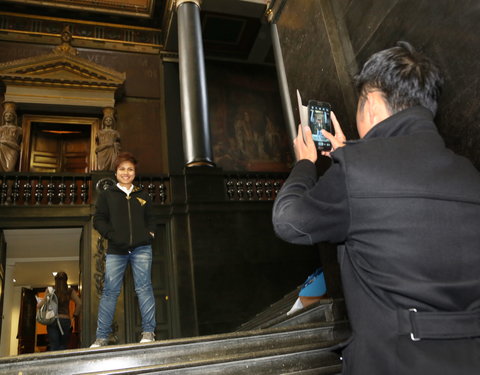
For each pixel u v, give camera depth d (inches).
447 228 35.9
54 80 480.1
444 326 33.2
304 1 136.6
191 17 461.7
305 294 165.2
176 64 562.6
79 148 535.2
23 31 524.7
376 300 36.4
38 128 514.3
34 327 622.2
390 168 38.2
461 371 30.6
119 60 550.3
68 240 442.6
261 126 569.6
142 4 560.4
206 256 351.6
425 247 35.4
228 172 399.5
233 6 491.2
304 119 62.7
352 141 42.9
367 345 35.4
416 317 33.6
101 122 513.7
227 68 589.9
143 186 387.2
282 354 103.3
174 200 374.0
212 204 371.9
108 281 152.2
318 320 135.0
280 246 369.4
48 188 373.7
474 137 74.9
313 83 130.6
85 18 554.6
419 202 36.5
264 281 353.1
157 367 95.8
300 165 47.8
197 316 330.6
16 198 365.4
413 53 46.4
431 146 39.6
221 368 98.9
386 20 99.5
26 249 463.8
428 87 44.0
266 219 378.3
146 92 544.1
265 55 597.9
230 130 554.6
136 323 333.7
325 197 39.5
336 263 126.0
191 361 103.7
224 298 339.9
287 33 148.1
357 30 111.1
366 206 37.4
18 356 98.8
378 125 43.1
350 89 113.7
